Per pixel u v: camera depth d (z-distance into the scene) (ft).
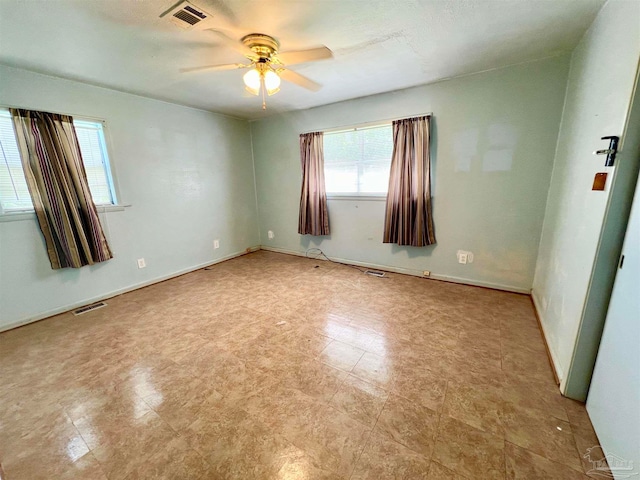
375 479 3.84
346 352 6.68
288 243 15.62
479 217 9.85
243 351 6.82
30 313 8.48
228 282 11.57
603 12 5.34
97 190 9.92
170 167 11.85
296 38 6.47
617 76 4.52
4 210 7.93
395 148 10.62
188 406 5.18
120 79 8.78
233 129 14.47
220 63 7.73
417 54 7.51
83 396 5.48
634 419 3.42
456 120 9.59
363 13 5.52
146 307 9.37
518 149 8.79
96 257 9.55
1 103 7.50
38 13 5.17
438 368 6.04
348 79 9.25
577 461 4.01
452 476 3.85
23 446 4.46
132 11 5.24
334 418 4.85
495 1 5.22
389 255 12.20
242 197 15.42
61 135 8.55
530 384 5.50
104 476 3.98
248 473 3.96
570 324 5.35
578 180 5.98
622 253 4.24
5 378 6.04
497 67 8.57
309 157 13.05
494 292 9.80
